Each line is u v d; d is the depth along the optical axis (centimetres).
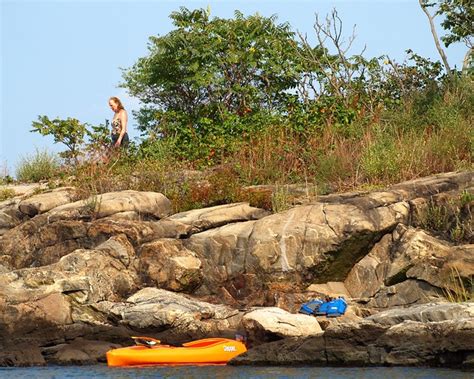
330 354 2438
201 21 4978
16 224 3703
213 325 2848
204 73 4809
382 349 2372
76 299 2928
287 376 2297
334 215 3123
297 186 3647
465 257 2930
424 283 2975
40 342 2788
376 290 3064
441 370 2256
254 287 3119
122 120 4272
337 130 4056
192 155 4188
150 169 3862
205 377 2356
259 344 2669
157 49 4944
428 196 3244
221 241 3203
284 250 3109
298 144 4025
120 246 3173
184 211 3603
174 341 2792
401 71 4653
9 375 2467
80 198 3706
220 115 4584
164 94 5053
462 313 2389
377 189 3362
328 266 3098
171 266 3133
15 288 2884
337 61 4800
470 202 3141
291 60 4878
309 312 2869
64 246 3362
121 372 2477
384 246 3122
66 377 2417
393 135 3984
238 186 3631
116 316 2892
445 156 3659
